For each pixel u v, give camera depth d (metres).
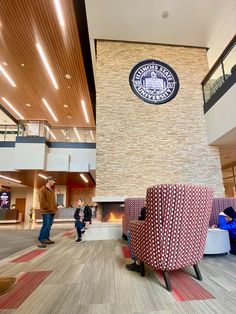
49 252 3.88
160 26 6.69
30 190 17.58
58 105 10.53
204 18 6.41
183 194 2.15
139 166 6.45
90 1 5.77
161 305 1.76
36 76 8.22
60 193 15.16
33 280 2.38
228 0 5.85
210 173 6.58
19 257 3.52
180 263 2.17
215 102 6.27
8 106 10.52
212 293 1.98
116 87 6.96
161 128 6.78
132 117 6.79
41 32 6.19
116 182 6.31
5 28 6.05
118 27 6.70
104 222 5.85
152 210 2.20
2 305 1.79
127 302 1.82
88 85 8.87
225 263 3.03
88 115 11.64
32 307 1.75
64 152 10.19
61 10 5.55
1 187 16.72
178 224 2.14
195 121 6.94
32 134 9.88
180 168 6.53
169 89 7.15
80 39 6.67
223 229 3.70
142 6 6.01
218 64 6.30
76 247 4.35
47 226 4.56
